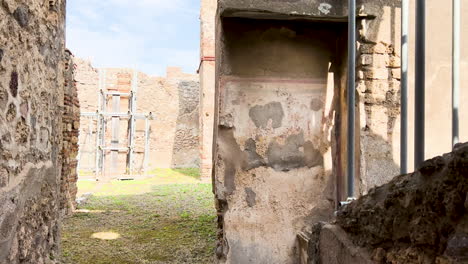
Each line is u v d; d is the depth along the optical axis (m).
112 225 5.66
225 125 3.21
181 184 11.36
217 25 3.64
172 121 17.52
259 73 3.27
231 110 3.23
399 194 1.09
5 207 1.66
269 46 3.29
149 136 15.84
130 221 5.95
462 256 0.81
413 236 0.99
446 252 0.85
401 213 1.08
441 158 0.96
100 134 14.23
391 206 1.13
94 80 16.28
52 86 2.50
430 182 0.97
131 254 4.22
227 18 3.22
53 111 2.54
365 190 3.06
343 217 1.48
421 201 0.99
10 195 1.72
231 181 3.23
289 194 3.30
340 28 3.36
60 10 2.69
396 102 3.15
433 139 3.13
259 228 3.24
